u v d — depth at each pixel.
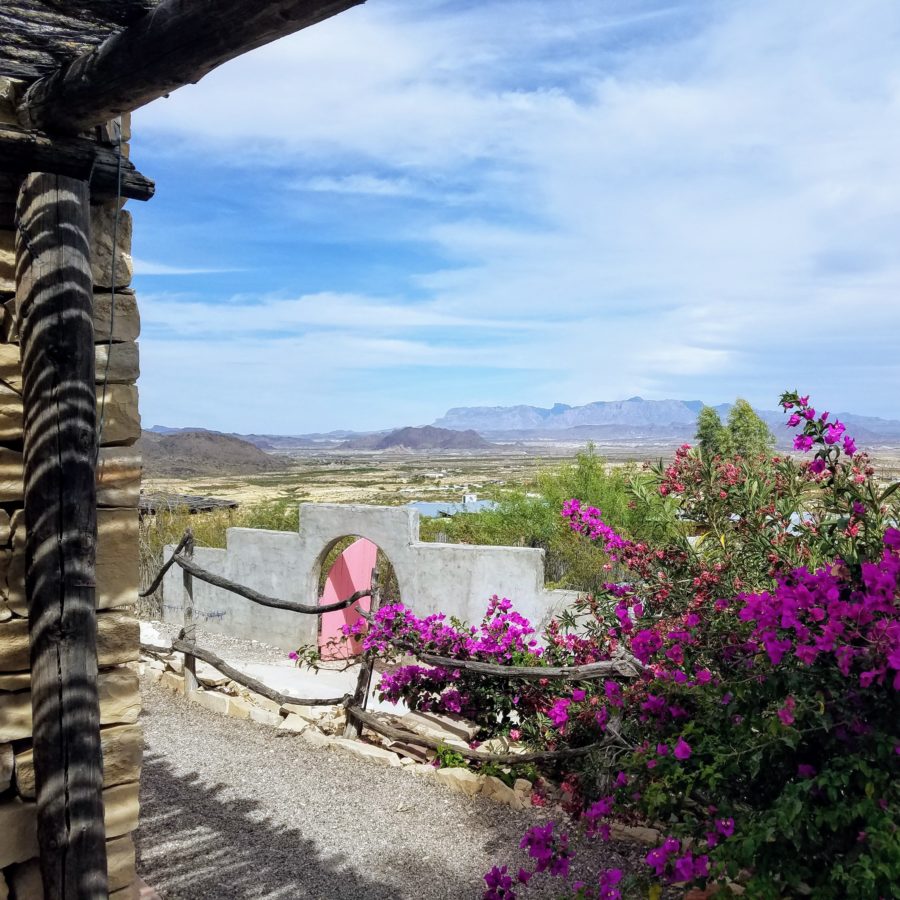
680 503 4.88
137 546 2.98
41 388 2.61
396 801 5.33
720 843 2.70
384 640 6.38
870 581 2.63
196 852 4.55
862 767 2.46
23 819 2.75
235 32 1.78
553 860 3.37
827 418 3.67
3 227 2.68
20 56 2.38
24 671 2.75
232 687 7.65
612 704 4.29
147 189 2.85
